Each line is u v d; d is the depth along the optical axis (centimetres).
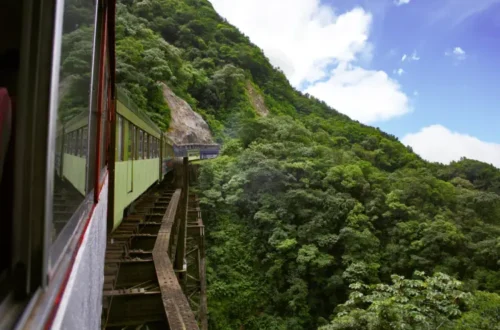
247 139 3062
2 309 81
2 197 93
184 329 400
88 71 197
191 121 3500
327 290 1777
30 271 95
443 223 1988
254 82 5791
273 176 2259
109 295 487
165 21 5209
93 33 213
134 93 2795
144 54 3388
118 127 626
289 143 2844
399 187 2517
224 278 1847
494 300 902
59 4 101
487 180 3659
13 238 93
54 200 116
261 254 2006
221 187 2367
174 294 501
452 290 770
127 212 963
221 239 2055
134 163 814
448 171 3916
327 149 2803
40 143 96
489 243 1875
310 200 2100
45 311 92
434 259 1866
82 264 161
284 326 1645
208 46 5572
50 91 97
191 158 2622
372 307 745
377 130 5731
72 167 179
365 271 1725
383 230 2153
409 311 729
